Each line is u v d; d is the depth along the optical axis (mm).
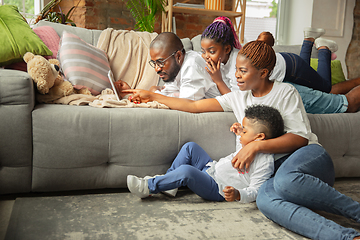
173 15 3705
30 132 1188
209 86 1521
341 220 1123
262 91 1308
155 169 1319
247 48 1225
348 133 1558
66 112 1214
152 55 1514
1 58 1396
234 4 3602
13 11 1608
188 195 1294
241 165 1129
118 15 3490
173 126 1312
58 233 938
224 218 1089
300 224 960
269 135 1172
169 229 988
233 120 1387
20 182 1201
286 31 4004
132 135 1267
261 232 995
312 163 1082
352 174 1621
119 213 1094
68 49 1621
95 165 1260
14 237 907
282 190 1036
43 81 1259
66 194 1276
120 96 1606
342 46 3875
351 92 1655
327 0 3705
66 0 3297
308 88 1621
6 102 1153
